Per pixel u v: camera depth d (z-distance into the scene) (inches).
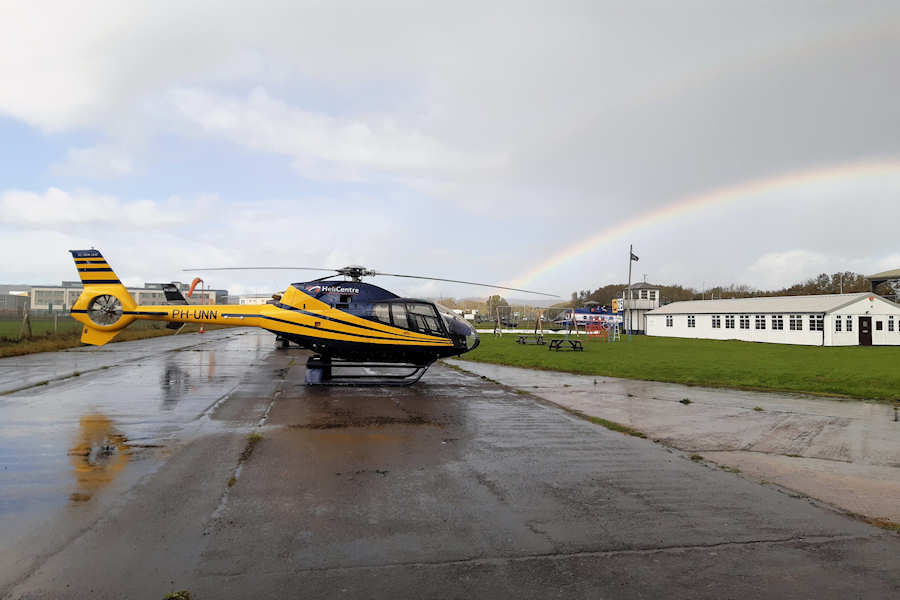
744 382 585.3
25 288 5748.0
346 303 548.1
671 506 202.4
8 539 163.8
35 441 291.7
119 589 134.6
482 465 256.4
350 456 269.0
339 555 156.2
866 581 144.5
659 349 1224.2
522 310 4040.4
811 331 1487.5
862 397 482.9
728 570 150.2
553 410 410.0
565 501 206.4
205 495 206.4
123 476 229.3
